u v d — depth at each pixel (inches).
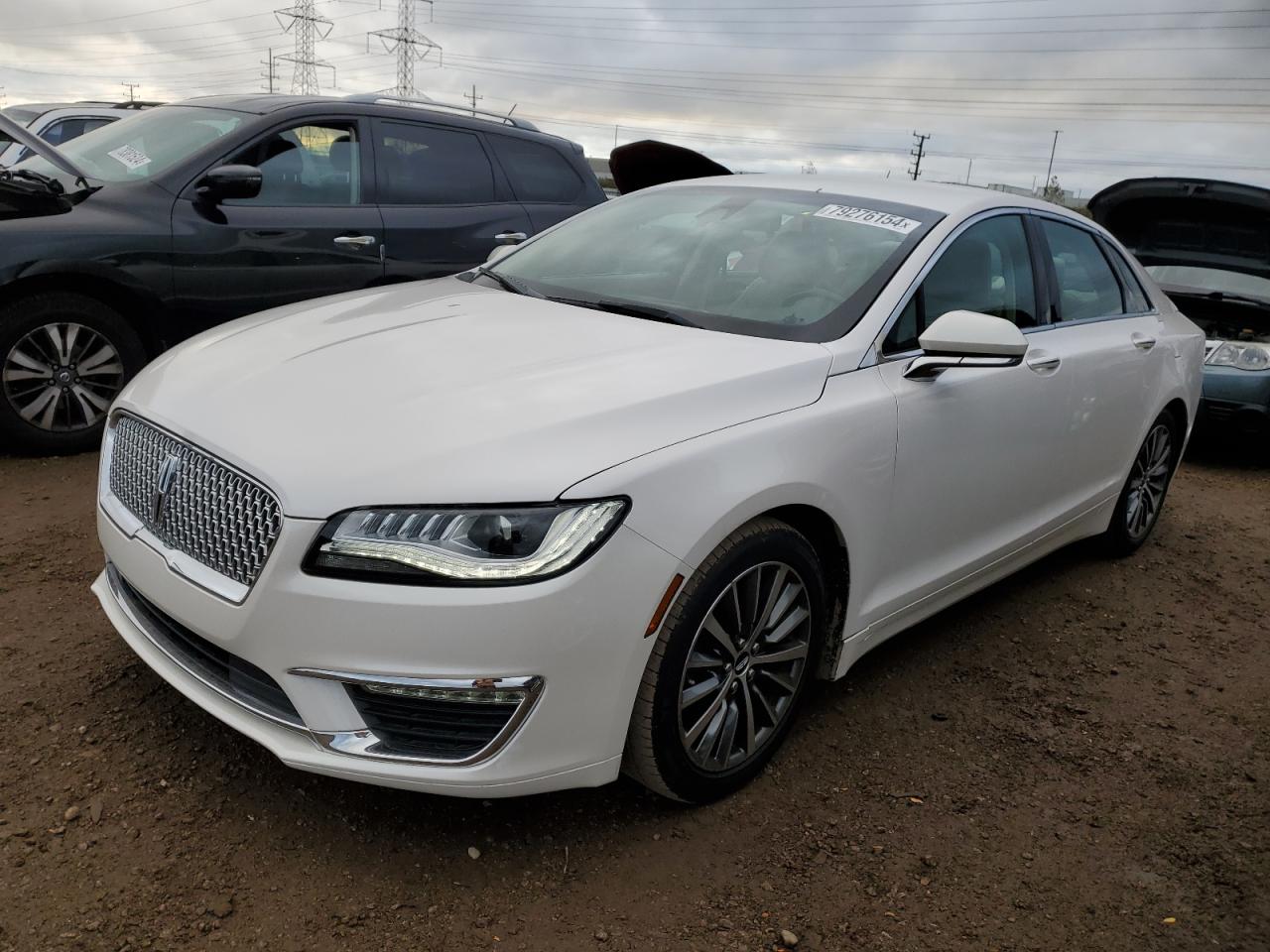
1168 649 154.1
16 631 123.3
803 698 112.6
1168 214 283.1
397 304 125.6
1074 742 123.6
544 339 108.7
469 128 244.4
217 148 203.5
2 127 190.7
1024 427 135.7
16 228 176.2
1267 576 191.6
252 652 84.7
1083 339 153.1
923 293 123.3
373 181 224.4
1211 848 104.3
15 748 100.7
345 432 87.4
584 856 94.1
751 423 97.7
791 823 102.0
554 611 82.0
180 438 93.5
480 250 238.2
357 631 81.0
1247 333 272.1
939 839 102.0
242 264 202.8
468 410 89.5
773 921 88.5
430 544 80.7
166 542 94.2
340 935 82.3
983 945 88.1
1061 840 103.7
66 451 189.9
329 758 84.2
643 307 123.0
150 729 106.1
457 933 83.6
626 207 155.1
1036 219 152.2
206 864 88.3
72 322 185.5
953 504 125.8
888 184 147.5
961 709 128.7
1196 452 300.0
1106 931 91.1
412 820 96.6
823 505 102.9
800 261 126.5
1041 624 158.2
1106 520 177.0
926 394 117.1
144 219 190.4
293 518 81.8
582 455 85.8
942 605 134.2
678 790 98.3
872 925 89.1
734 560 95.0
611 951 83.3
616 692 87.7
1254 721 133.2
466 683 81.4
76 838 89.4
